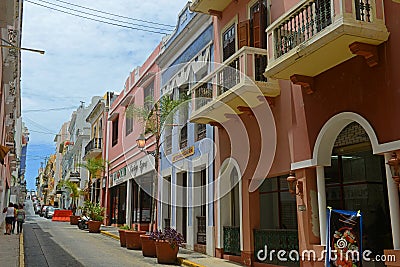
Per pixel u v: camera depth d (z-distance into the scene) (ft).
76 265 35.94
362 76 26.61
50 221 112.57
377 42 25.25
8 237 54.95
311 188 30.68
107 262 38.11
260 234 36.42
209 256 42.68
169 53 57.93
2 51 44.47
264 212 38.50
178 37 54.13
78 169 128.98
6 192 90.12
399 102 23.97
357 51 25.30
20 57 59.11
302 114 31.78
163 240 39.70
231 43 41.96
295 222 34.83
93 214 77.15
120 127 81.87
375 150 25.13
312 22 27.81
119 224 80.59
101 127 100.42
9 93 58.29
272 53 31.07
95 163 90.48
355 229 25.26
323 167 30.14
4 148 39.34
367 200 29.25
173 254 39.45
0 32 41.88
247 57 34.73
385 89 24.91
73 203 119.44
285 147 33.47
